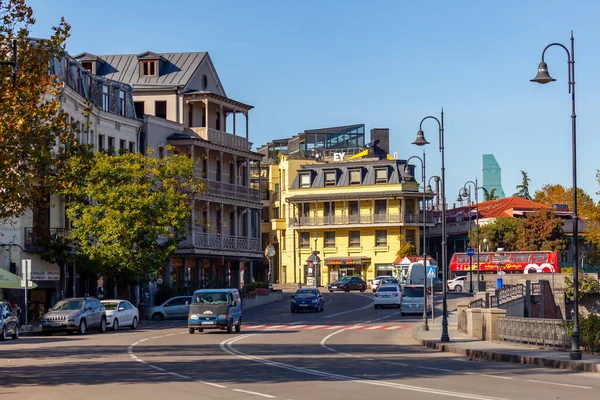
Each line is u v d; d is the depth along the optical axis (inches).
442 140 1505.9
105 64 2989.7
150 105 2886.3
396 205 4133.9
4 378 836.6
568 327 1174.3
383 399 642.8
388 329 1862.7
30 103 1054.4
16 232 1973.4
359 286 3661.4
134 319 1945.1
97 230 2005.4
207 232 2743.6
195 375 847.7
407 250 3998.5
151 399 656.4
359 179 4220.0
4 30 1061.8
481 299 1752.0
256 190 3265.3
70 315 1679.4
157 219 2034.9
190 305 1692.9
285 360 1045.8
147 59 2942.9
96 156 2049.7
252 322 2150.6
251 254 3193.9
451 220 4667.8
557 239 4028.1
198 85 3009.4
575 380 825.5
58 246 2017.7
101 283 2333.9
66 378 829.8
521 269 3725.4
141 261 2034.9
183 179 2193.7
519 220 4220.0
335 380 795.4
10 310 1562.5
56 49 1080.8
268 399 647.8
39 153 1044.5
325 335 1646.2
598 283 2839.6
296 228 4274.1
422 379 808.9
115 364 986.1
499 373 897.5
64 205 2158.0
